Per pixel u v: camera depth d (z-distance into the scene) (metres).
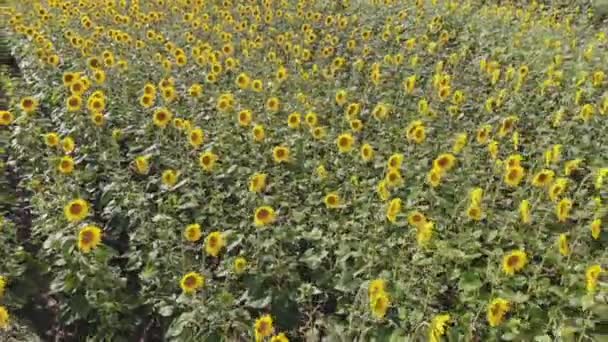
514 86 10.26
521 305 5.49
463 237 6.21
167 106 9.84
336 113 9.84
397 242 6.14
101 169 8.59
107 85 10.75
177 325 5.48
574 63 11.51
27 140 9.12
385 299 4.71
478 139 7.74
